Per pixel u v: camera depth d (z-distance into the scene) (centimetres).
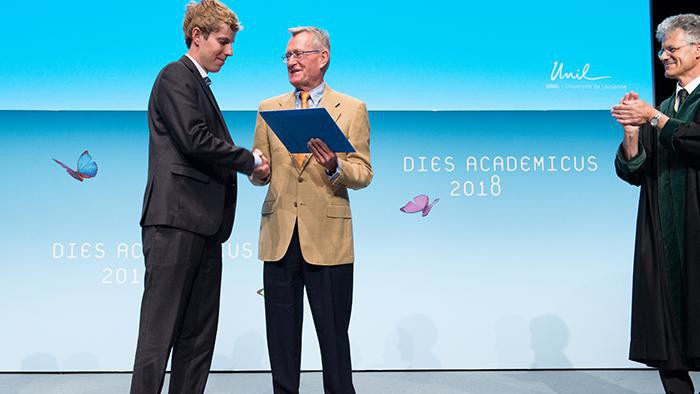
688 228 230
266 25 366
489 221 367
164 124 229
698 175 230
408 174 367
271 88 365
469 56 371
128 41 364
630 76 370
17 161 359
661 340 234
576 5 371
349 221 250
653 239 241
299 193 244
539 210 367
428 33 370
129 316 357
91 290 358
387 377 343
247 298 360
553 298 364
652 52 370
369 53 369
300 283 249
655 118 230
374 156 367
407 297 363
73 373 353
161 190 224
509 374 349
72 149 361
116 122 362
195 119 221
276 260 241
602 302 363
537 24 371
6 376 345
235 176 248
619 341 362
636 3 371
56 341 355
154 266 223
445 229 366
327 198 244
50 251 358
